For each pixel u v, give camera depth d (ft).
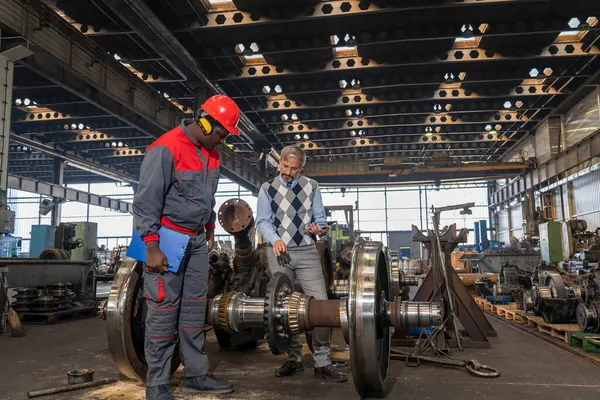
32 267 23.93
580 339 14.06
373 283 7.94
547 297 16.62
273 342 8.79
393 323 8.57
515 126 68.49
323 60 46.70
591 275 16.43
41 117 59.67
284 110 57.16
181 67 44.47
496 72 49.26
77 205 114.52
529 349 14.08
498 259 47.29
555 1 37.40
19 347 15.47
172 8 36.37
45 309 22.45
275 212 10.81
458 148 76.13
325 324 8.80
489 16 39.19
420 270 48.11
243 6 37.11
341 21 39.55
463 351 13.79
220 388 9.16
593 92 53.52
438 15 39.04
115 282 9.30
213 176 9.15
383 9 35.81
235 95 52.13
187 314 9.14
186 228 8.71
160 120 52.95
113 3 33.73
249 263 14.11
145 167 8.21
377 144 71.00
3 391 9.73
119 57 44.11
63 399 8.98
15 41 30.73
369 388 8.64
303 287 10.72
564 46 44.06
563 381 10.18
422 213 109.91
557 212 67.00
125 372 9.50
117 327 9.06
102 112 58.34
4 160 26.63
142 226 8.00
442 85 54.08
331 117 60.03
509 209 90.99
